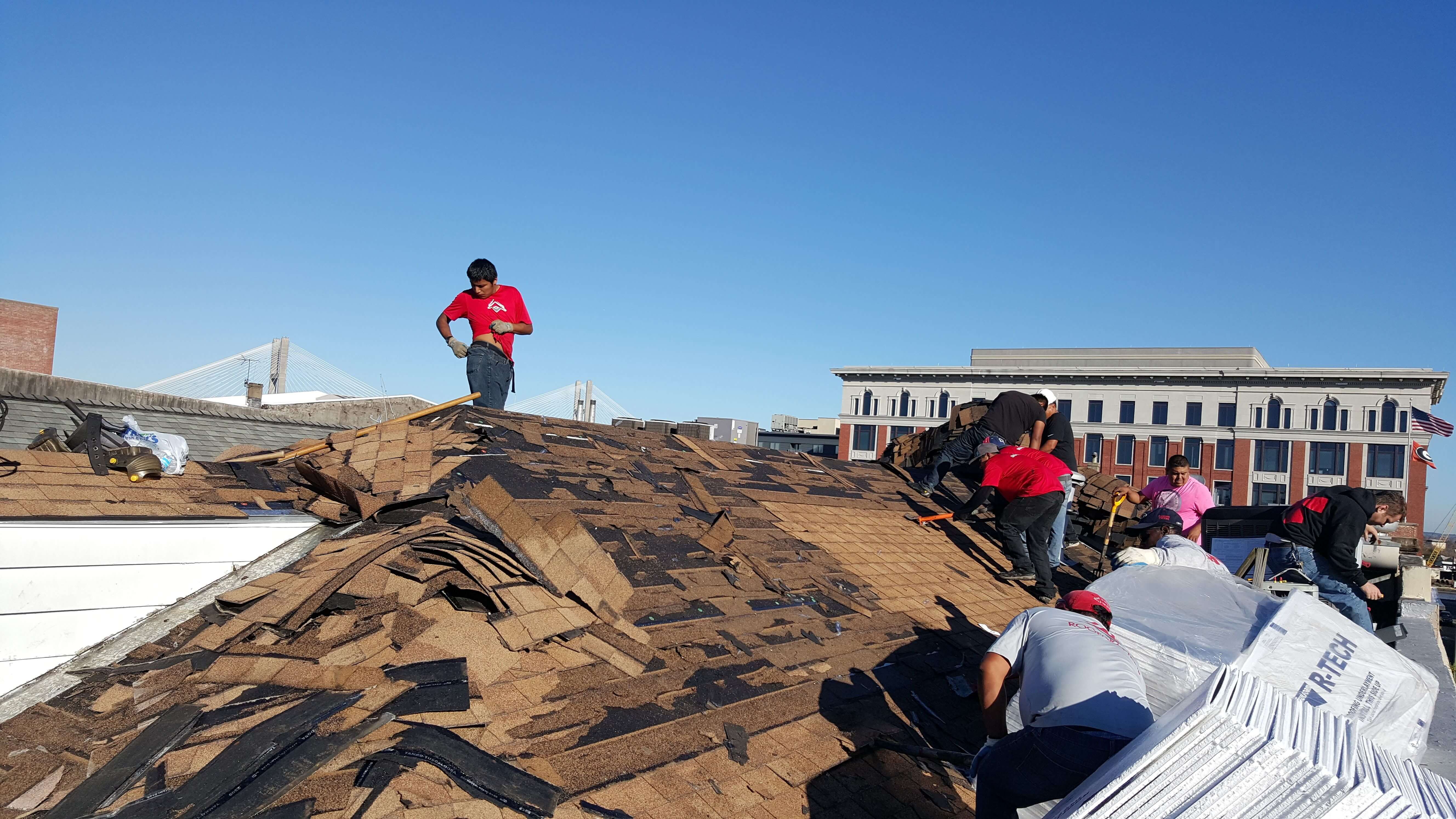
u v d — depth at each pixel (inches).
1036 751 130.8
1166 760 107.0
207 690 130.3
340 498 196.4
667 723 143.6
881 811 141.6
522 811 110.0
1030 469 321.1
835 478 382.9
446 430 238.4
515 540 169.6
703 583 208.1
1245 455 1973.4
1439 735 211.0
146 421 484.4
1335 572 283.9
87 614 149.6
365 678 129.7
